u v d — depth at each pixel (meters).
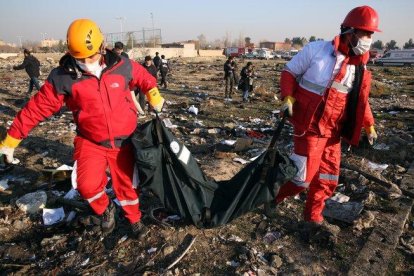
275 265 3.44
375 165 6.01
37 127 8.66
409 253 3.70
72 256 3.60
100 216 3.98
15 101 12.45
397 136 7.63
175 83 21.20
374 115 10.74
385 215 4.41
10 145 3.20
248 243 3.76
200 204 3.65
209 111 11.83
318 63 3.27
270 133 8.45
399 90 18.03
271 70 32.28
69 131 8.29
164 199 3.63
